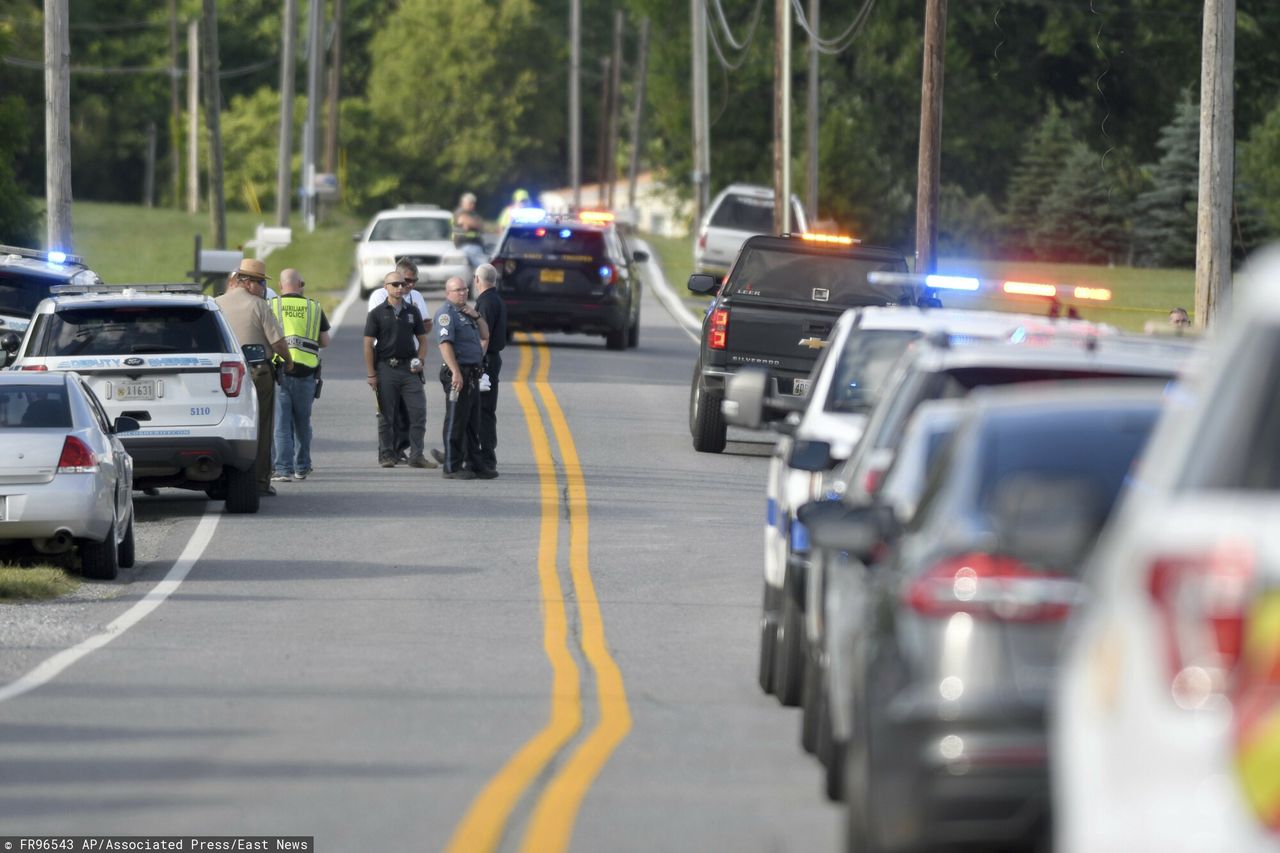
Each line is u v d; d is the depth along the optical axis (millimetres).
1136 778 16891
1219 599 16234
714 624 57219
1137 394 26750
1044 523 21734
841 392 46406
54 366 76188
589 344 154875
